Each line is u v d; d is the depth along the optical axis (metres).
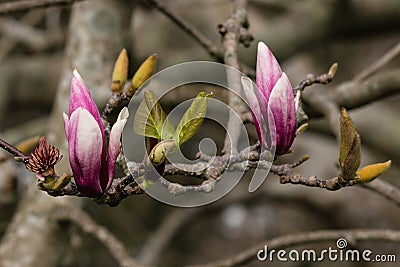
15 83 2.03
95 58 1.24
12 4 1.04
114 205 0.78
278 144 0.79
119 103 0.82
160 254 1.90
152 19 2.03
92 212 2.00
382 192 1.04
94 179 0.76
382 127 1.68
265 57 0.79
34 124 1.70
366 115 1.68
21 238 1.19
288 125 0.79
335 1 1.84
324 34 1.90
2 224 1.37
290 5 1.91
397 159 1.70
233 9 1.00
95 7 1.25
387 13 1.84
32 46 1.85
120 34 1.27
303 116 0.87
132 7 1.28
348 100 1.13
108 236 1.15
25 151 0.92
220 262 1.09
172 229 1.95
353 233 1.09
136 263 1.13
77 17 1.26
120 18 1.26
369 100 1.13
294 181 0.81
